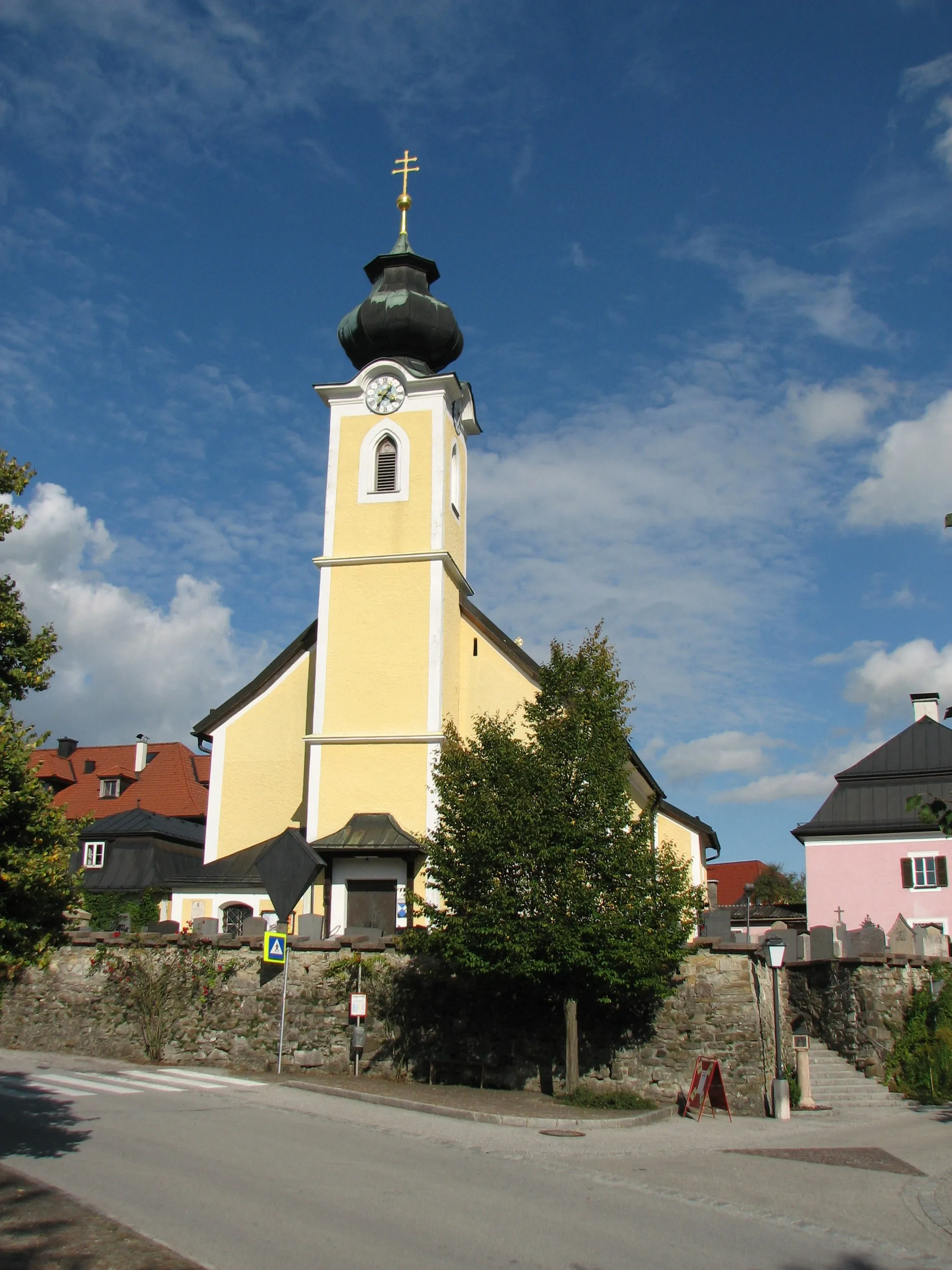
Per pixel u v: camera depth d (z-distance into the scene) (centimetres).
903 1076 2853
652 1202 1462
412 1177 1504
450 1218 1304
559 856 2334
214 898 3509
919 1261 1266
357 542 3647
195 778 6175
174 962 2627
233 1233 1193
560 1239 1248
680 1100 2372
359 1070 2498
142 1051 2591
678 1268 1174
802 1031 3183
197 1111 1930
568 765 2439
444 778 2520
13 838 1356
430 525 3616
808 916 5362
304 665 3800
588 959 2262
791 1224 1395
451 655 3662
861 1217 1462
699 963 2442
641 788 4469
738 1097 2362
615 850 2380
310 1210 1299
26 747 1366
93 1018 2656
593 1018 2462
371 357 3881
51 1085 2162
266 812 3716
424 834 3375
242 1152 1599
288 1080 2355
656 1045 2419
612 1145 1898
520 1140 1875
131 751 6512
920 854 5262
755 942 2684
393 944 2559
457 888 2397
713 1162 1791
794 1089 2586
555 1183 1538
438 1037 2506
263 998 2562
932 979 3203
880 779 5456
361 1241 1190
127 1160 1511
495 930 2278
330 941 2566
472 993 2519
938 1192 1633
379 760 3459
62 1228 1166
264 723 3791
